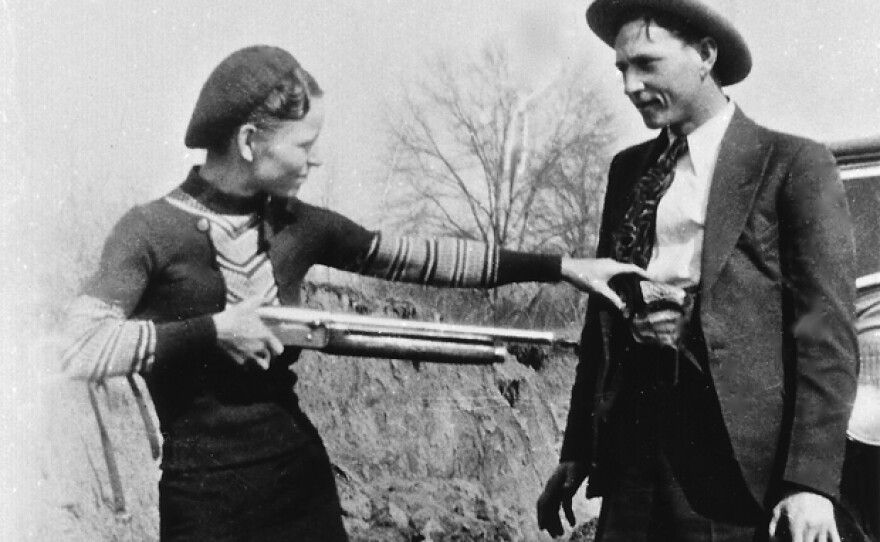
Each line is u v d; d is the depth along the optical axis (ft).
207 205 8.47
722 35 8.72
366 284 12.36
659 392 8.75
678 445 8.64
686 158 8.89
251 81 8.45
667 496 8.65
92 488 10.15
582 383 9.45
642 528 8.75
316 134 8.77
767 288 8.41
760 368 8.35
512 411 12.43
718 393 8.38
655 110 8.94
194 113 8.58
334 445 11.34
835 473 7.98
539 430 12.56
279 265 8.63
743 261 8.46
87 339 8.04
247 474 8.36
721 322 8.45
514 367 12.61
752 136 8.70
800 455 8.04
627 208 9.31
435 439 11.90
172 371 8.29
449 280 9.20
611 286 9.14
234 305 8.36
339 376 11.64
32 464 10.08
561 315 12.89
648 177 9.04
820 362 8.11
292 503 8.53
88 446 10.22
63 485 10.11
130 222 8.27
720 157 8.70
